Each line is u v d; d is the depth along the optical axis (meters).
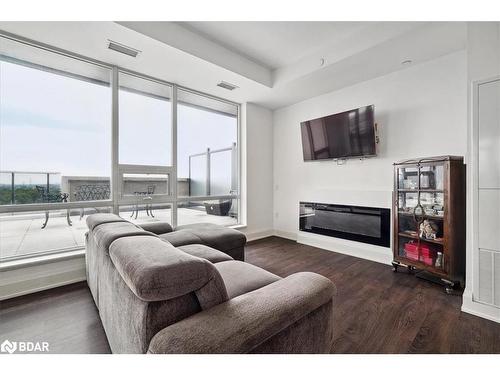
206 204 3.88
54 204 2.51
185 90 3.58
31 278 2.22
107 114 2.86
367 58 2.70
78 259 2.46
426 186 2.51
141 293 0.76
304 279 1.13
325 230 3.73
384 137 3.11
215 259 1.83
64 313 1.85
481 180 1.83
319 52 2.95
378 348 1.47
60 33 2.22
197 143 3.76
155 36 2.31
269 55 3.10
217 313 0.83
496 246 1.77
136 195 3.07
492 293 1.78
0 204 2.27
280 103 4.26
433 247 2.51
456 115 2.54
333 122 3.46
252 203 4.35
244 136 4.25
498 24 1.80
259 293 0.99
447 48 2.48
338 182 3.62
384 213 3.04
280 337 0.87
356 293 2.20
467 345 1.49
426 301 2.05
